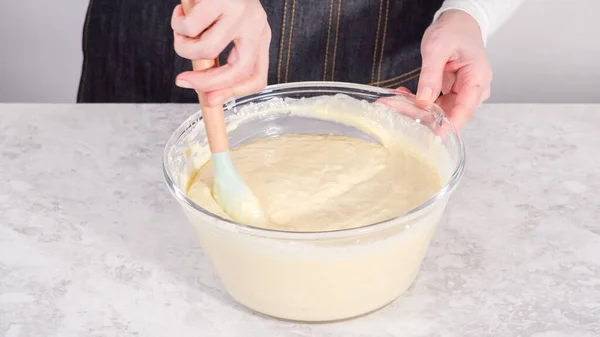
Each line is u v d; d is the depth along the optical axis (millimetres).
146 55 1390
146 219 1015
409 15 1310
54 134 1198
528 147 1143
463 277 899
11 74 2100
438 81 970
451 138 905
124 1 1359
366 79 1355
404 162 962
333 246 742
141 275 918
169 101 1428
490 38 1827
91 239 978
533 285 882
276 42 1322
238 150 981
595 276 893
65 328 838
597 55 1814
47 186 1079
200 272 925
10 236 983
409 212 750
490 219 992
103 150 1157
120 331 833
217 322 847
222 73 779
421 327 831
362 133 1030
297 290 787
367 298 811
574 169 1089
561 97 1896
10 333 832
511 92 1909
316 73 1353
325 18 1306
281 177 912
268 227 832
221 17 759
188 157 947
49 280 910
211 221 760
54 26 2020
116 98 1436
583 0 1741
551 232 965
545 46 1821
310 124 1053
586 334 812
